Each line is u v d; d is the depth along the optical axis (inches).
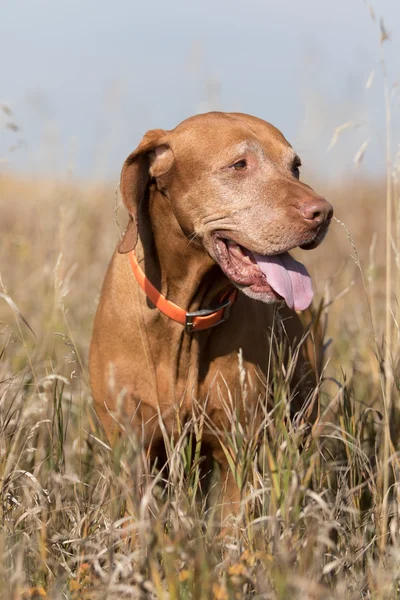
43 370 214.1
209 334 169.8
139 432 171.0
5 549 139.7
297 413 162.1
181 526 139.2
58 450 168.2
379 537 146.6
